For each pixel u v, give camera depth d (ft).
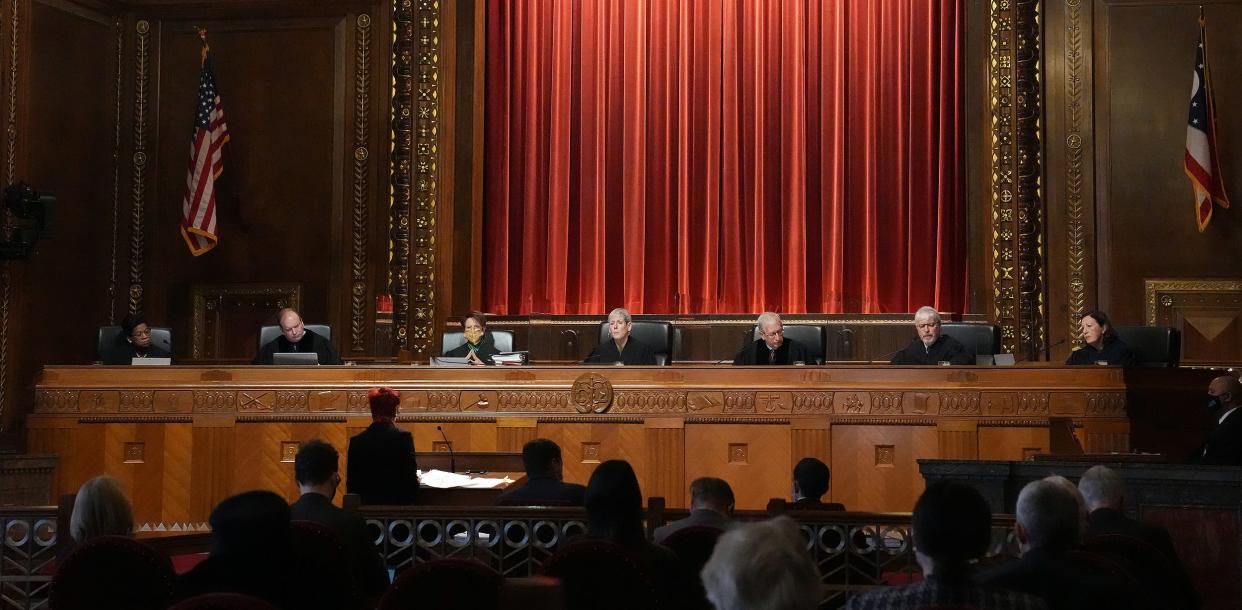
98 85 38.96
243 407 27.48
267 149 39.65
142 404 27.66
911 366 26.43
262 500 11.16
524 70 39.60
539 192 39.40
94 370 27.94
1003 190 37.06
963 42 38.24
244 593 10.95
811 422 26.37
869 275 38.11
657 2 39.24
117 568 12.41
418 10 39.29
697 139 38.99
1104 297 36.27
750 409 26.58
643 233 39.06
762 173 38.60
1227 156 35.88
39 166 36.78
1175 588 12.30
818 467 17.60
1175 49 36.40
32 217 34.17
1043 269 36.73
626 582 11.57
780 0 38.78
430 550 16.05
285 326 30.73
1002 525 15.76
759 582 7.90
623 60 39.32
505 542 15.92
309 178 39.47
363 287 39.06
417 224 38.78
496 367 27.32
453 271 38.81
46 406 27.86
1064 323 36.45
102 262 39.06
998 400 25.93
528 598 8.00
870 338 37.58
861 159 38.40
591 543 11.64
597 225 39.17
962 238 38.04
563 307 39.17
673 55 39.17
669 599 12.27
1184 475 16.81
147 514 27.40
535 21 39.47
